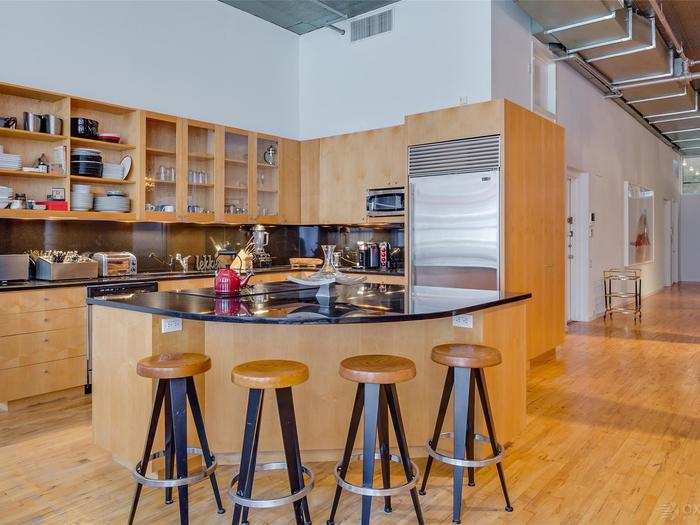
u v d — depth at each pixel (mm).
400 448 2281
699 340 6191
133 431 2730
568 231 7383
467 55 5102
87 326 4078
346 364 2258
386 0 5648
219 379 2842
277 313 2393
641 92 7770
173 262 5348
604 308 8148
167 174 5008
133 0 4984
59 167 4281
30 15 4281
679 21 5984
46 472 2779
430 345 2926
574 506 2443
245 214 5676
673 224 13219
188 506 2371
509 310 3045
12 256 3939
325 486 2641
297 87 6645
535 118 4781
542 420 3586
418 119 4758
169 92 5277
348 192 5891
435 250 4672
